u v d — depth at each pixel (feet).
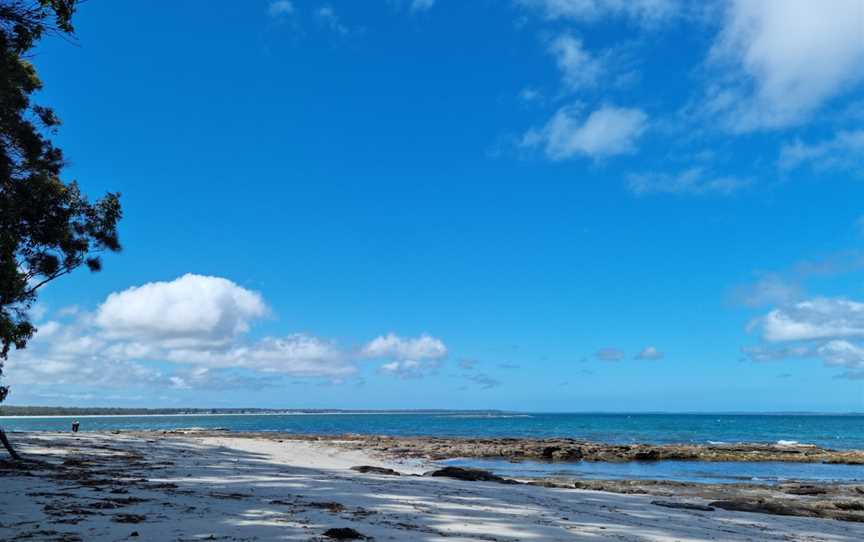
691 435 290.35
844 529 50.08
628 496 68.33
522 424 496.64
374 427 419.13
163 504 40.04
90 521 32.19
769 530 47.06
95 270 81.56
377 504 46.50
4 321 69.36
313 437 200.23
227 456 97.71
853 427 433.48
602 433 309.63
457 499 53.31
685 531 42.63
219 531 31.09
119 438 120.88
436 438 201.05
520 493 63.72
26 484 47.39
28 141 64.28
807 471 121.80
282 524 34.22
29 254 73.82
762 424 511.40
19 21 31.71
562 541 34.40
